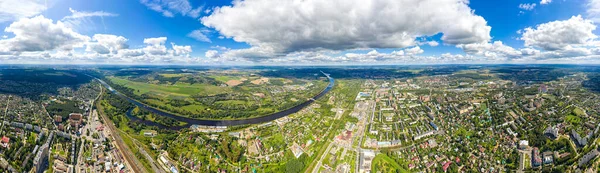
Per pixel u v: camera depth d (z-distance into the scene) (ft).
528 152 650.43
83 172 622.95
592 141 648.38
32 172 603.67
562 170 552.82
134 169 649.20
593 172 542.16
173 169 642.22
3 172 596.70
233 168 636.89
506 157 633.61
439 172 595.47
